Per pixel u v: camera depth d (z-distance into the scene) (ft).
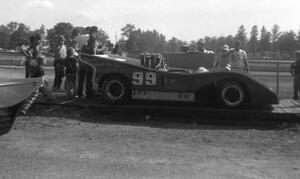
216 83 33.35
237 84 32.78
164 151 24.07
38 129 28.89
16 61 89.86
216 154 23.80
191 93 33.55
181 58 39.73
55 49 41.47
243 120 32.63
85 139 26.43
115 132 28.68
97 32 36.78
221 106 33.68
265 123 32.14
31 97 24.98
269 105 34.58
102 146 24.79
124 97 34.65
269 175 20.10
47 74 70.79
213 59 39.52
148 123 32.24
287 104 36.55
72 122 31.24
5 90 21.48
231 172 20.38
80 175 19.33
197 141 26.86
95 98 38.09
